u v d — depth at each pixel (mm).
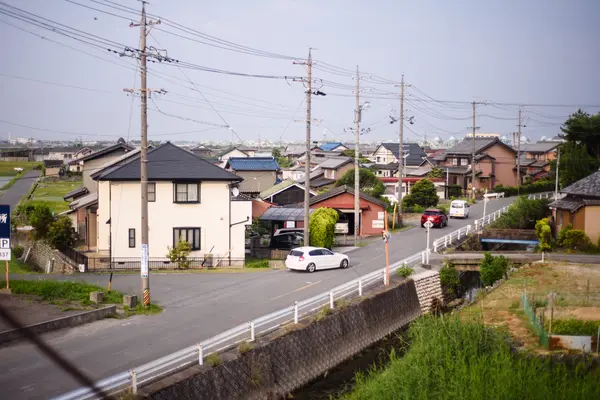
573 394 14234
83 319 18859
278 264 32094
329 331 20016
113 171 31938
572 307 22391
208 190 32906
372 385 16125
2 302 19750
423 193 57906
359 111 39219
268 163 64562
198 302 22359
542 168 82375
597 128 54844
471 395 14242
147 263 21188
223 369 14852
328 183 73375
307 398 17219
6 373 13945
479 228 41938
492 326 20719
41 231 34281
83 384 13242
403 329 25328
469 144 78438
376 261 32312
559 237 37625
